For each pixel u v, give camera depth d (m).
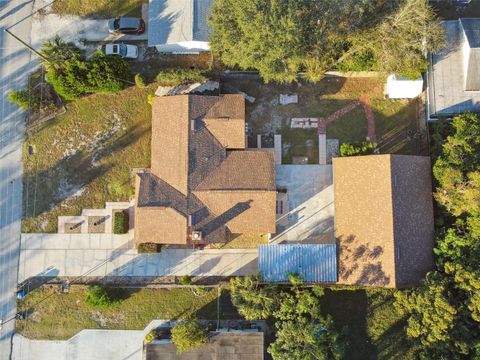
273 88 43.00
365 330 39.84
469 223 36.28
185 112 39.22
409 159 38.41
